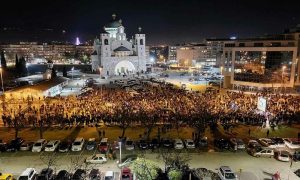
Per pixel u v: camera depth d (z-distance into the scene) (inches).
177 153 1582.2
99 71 6003.9
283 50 3339.1
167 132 1931.6
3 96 2888.8
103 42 5885.8
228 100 2753.4
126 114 2138.3
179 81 4761.3
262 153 1537.9
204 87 4037.9
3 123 2127.2
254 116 2118.6
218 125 2091.5
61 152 1605.6
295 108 2426.2
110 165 1446.9
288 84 3420.3
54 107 2541.8
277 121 2078.0
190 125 2041.1
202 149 1647.4
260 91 3383.4
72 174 1302.9
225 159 1518.2
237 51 3619.6
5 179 1230.3
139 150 1624.0
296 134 1897.1
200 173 1295.5
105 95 3085.6
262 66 3430.1
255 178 1316.4
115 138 1822.1
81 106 2568.9
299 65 3474.4
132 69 6220.5
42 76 5418.3
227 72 3833.7
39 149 1608.0
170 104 2561.5
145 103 2598.4
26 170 1282.0
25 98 3021.7
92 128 2030.0
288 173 1360.7
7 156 1556.3
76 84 4320.9
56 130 1985.7
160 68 7308.1
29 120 2117.4
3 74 5290.4
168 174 1275.8
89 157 1524.4
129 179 1229.1
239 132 1931.6
